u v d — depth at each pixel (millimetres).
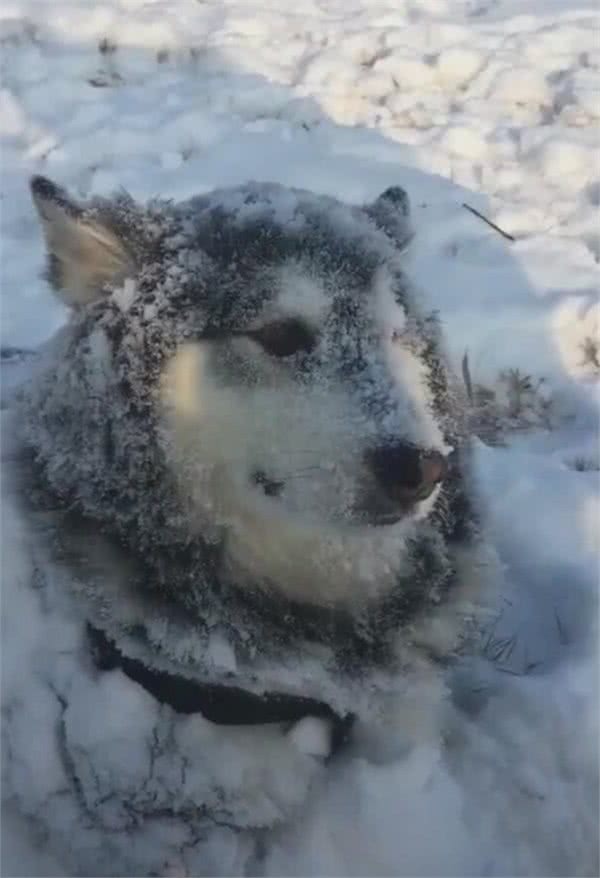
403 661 726
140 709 724
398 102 1695
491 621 822
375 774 737
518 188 1488
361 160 1538
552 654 850
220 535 681
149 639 697
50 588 762
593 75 1738
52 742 738
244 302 669
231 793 715
